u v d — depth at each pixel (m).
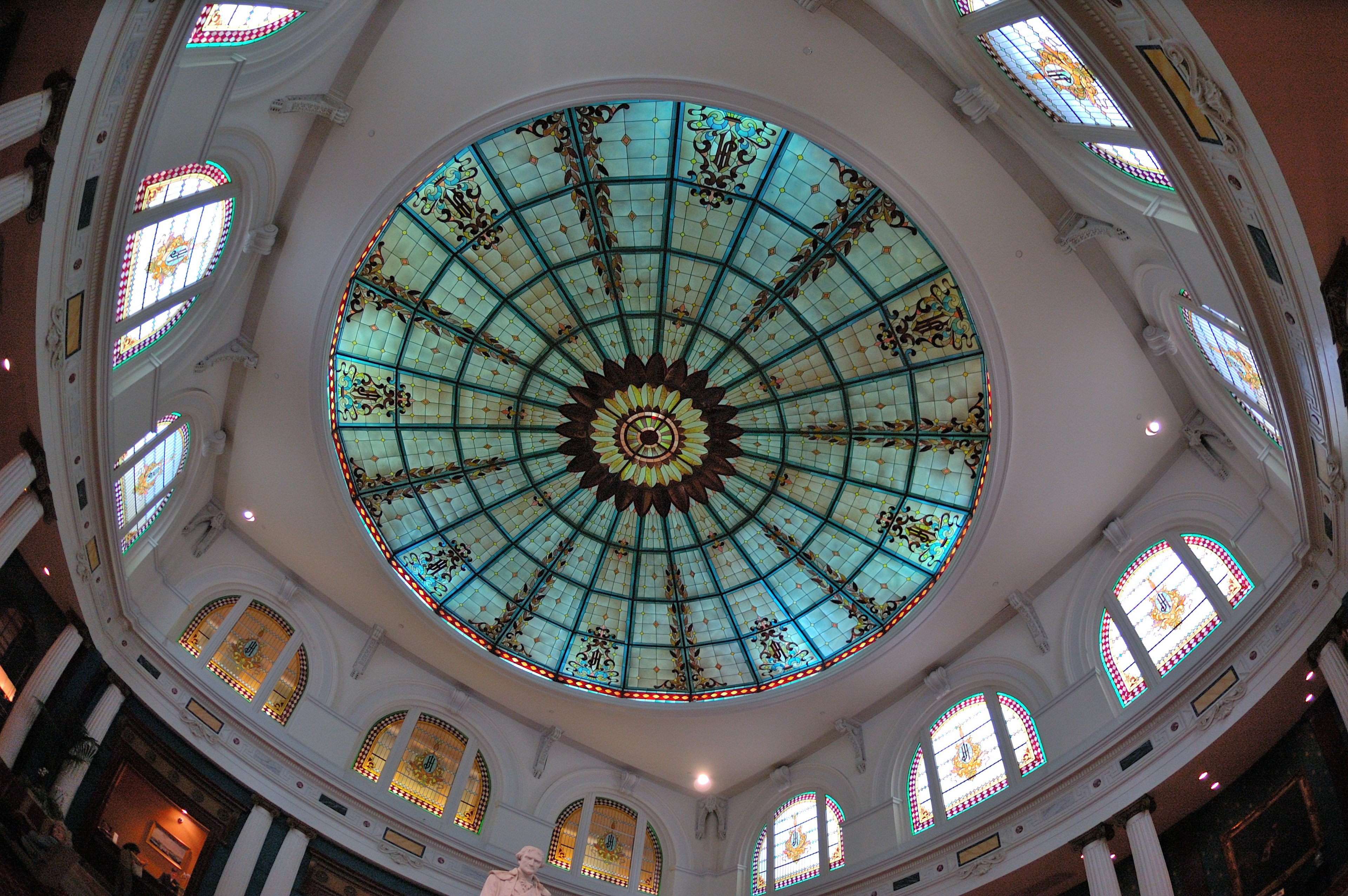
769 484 23.83
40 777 16.14
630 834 26.86
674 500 24.44
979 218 18.92
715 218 20.38
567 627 25.89
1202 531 20.08
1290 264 11.98
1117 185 16.06
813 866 24.83
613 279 21.42
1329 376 12.80
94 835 17.47
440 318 21.47
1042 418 20.89
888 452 22.59
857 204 19.58
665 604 25.66
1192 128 11.70
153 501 20.83
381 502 23.69
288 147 18.27
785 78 17.73
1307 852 15.24
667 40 17.42
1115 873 18.06
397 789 24.19
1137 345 19.77
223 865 19.75
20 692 15.97
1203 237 13.21
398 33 17.22
